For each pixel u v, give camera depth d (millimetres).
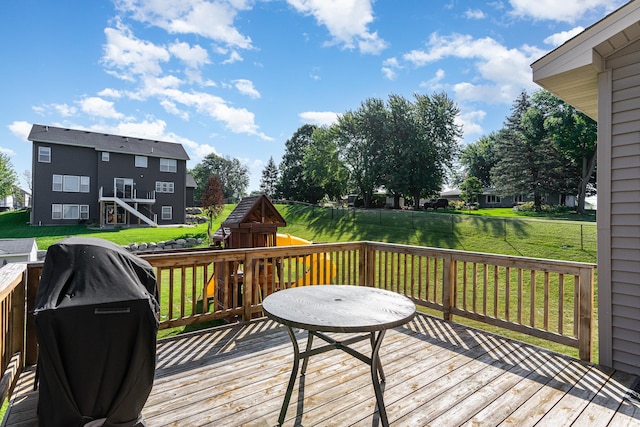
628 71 2867
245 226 5145
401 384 2566
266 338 3520
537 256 10836
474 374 2744
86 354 1632
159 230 20500
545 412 2213
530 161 25000
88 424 1663
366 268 5086
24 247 8172
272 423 2068
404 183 25891
